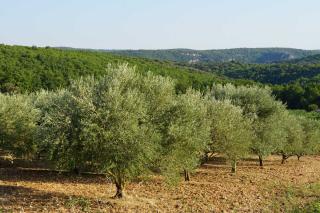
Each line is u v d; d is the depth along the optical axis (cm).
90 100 2089
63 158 2178
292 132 4853
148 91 2300
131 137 2052
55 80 9388
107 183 3055
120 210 2116
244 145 3622
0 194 2458
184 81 10531
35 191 2606
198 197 2612
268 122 4172
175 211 2173
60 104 2180
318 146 5447
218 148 3519
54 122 2111
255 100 4281
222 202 2480
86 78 2258
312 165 4909
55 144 2109
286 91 12294
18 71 9294
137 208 2186
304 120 5406
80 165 2228
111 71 2250
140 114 2123
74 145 2116
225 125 3456
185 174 3306
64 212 2019
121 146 2067
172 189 2867
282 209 2308
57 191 2634
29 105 3528
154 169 2384
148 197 2545
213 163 4578
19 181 2998
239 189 2977
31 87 8944
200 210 2223
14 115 3394
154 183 3058
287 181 3450
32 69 9762
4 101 3444
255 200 2569
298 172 4119
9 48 11175
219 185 3138
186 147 2370
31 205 2164
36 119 3394
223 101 3638
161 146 2238
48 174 3388
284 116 4491
